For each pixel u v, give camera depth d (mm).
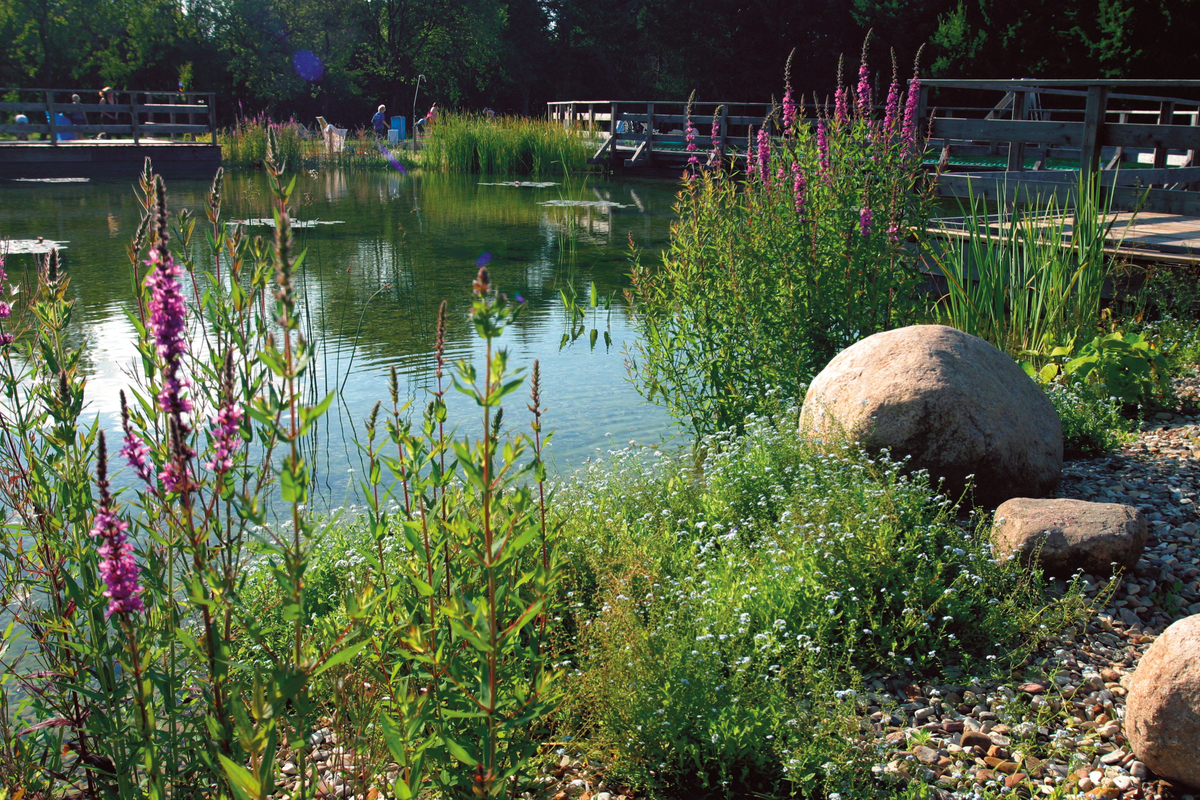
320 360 7633
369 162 30812
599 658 3244
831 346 6582
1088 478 5320
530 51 59969
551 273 11852
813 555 3887
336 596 3775
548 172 28578
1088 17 27453
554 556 2916
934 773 2975
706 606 3613
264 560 3619
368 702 2676
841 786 2859
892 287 6641
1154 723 2828
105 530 1984
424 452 2484
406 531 2275
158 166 25953
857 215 6414
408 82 57188
